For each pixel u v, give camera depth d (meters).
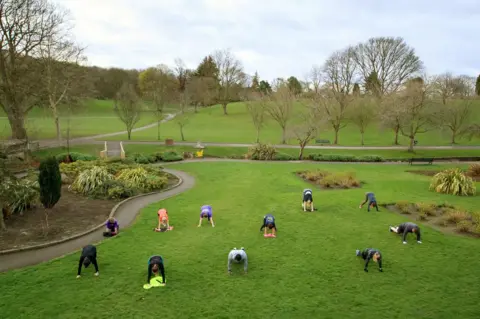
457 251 13.28
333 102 56.75
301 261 12.33
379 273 11.44
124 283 10.64
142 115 92.94
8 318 8.80
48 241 13.99
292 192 23.66
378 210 18.84
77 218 16.94
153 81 110.06
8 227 15.23
